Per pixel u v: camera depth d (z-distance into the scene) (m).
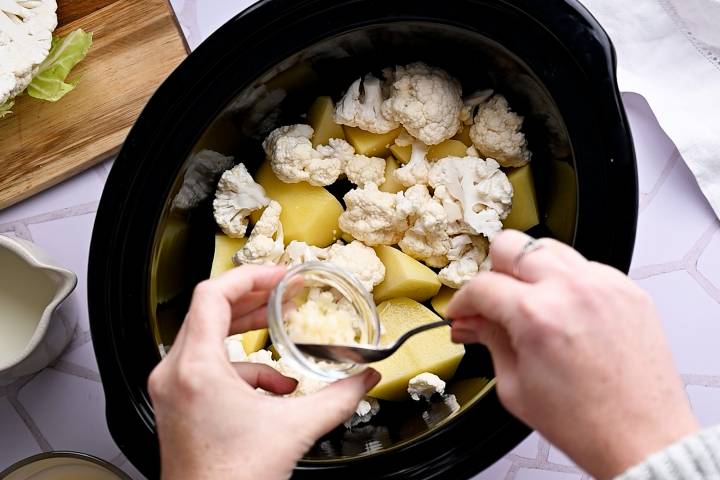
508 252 0.47
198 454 0.49
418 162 0.65
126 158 0.59
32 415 0.72
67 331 0.70
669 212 0.70
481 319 0.49
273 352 0.67
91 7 0.72
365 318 0.54
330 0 0.58
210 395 0.49
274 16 0.58
